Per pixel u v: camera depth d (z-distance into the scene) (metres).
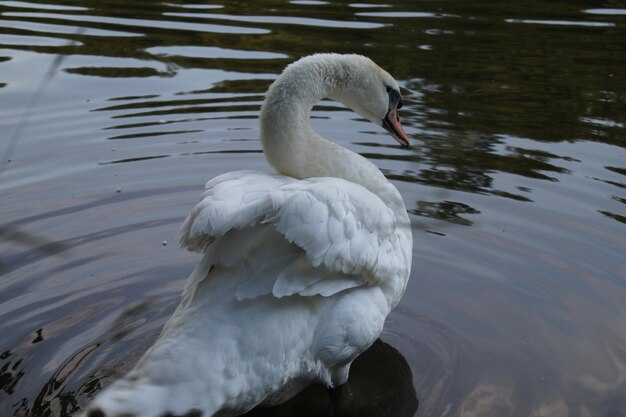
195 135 2.94
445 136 2.97
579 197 2.68
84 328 2.19
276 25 3.96
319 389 2.10
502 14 4.34
